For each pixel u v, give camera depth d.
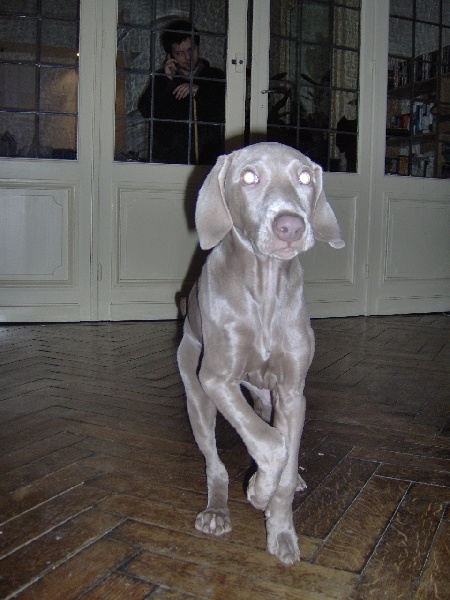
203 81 4.57
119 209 4.48
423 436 2.33
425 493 1.85
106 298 4.52
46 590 1.36
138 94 4.49
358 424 2.45
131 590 1.37
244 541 1.58
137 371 3.14
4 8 4.22
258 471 1.43
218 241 1.64
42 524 1.64
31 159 4.32
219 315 1.59
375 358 3.50
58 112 4.36
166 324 4.44
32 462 2.03
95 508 1.73
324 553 1.53
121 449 2.15
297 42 4.64
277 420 1.62
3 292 4.35
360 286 4.93
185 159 4.59
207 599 1.34
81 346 3.68
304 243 1.45
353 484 1.92
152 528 1.63
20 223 4.34
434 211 5.10
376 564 1.48
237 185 1.58
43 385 2.88
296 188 1.56
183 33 4.47
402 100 4.96
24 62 4.27
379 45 4.78
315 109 4.75
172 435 2.29
